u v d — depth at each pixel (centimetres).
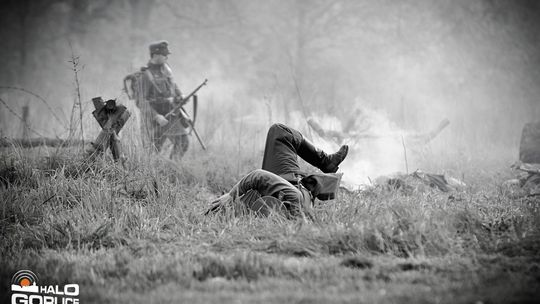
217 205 1330
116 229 1209
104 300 828
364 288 859
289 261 996
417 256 1008
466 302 797
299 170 1327
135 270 955
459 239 1084
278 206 1227
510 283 873
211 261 973
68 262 1016
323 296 827
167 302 813
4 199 1387
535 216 1216
